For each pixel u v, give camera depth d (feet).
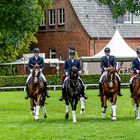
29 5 133.08
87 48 229.04
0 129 84.28
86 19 232.12
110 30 232.53
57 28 239.91
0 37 219.61
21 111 118.32
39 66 97.35
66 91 93.86
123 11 134.00
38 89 96.27
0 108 125.70
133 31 237.04
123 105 127.13
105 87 95.76
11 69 238.68
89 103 133.69
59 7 238.68
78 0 236.02
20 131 81.87
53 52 243.19
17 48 234.79
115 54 190.90
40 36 246.27
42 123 91.81
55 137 75.77
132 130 81.41
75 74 93.20
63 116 105.91
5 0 132.26
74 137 75.41
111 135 76.69
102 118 99.25
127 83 203.72
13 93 180.24
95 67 229.25
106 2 133.59
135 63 98.32
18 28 133.80
